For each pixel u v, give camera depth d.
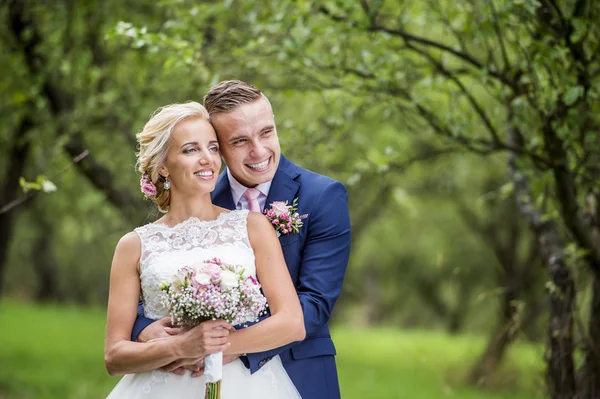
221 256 4.12
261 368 4.25
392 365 16.77
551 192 6.44
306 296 4.29
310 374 4.38
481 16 6.38
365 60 7.12
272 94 7.97
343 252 4.47
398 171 7.49
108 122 10.38
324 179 4.58
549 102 5.93
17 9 9.34
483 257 22.30
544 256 6.70
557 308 6.38
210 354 3.94
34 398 12.06
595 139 6.13
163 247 4.18
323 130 8.89
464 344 18.33
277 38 7.29
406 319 32.88
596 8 6.02
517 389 12.10
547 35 5.80
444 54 7.86
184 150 4.16
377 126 12.52
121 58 10.03
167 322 4.09
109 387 13.09
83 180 13.28
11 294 39.31
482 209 16.14
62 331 20.70
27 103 10.05
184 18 7.34
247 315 4.13
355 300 31.53
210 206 4.34
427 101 7.30
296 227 4.38
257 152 4.25
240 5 8.06
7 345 17.81
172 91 10.20
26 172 13.20
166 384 4.17
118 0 9.82
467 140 6.76
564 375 6.29
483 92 8.98
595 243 6.51
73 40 10.03
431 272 27.61
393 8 7.81
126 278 4.21
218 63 7.62
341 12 6.96
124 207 10.03
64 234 25.05
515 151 6.43
